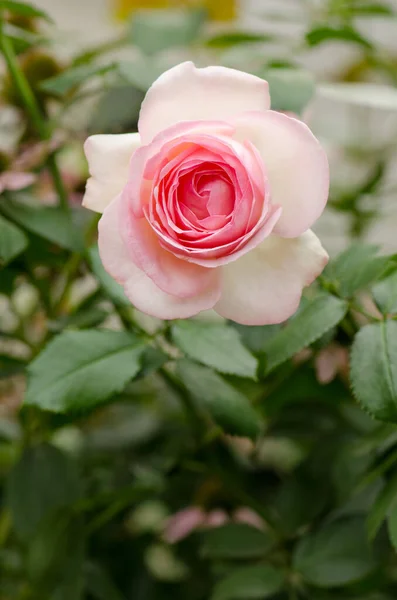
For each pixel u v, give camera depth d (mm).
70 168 731
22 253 647
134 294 525
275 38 754
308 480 689
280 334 553
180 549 755
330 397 678
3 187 613
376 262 560
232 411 565
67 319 632
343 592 653
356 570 627
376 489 662
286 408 732
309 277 529
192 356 547
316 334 543
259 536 663
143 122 522
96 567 721
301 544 641
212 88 519
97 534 755
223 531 664
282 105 613
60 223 625
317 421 730
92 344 561
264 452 843
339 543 637
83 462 781
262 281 529
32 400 542
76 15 1402
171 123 524
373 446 597
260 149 521
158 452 792
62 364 552
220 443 737
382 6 772
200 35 748
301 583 646
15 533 713
